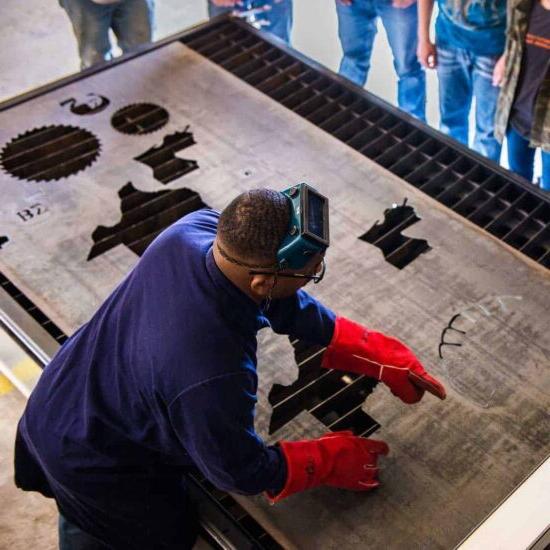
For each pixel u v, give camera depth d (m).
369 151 2.80
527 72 3.07
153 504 1.80
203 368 1.43
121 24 4.10
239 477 1.55
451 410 2.03
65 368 1.72
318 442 1.78
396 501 1.86
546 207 2.53
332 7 4.00
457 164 2.70
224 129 2.88
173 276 1.52
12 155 2.85
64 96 3.05
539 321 2.20
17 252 2.51
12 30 4.98
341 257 2.40
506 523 1.53
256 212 1.39
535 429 1.97
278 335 2.24
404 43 3.70
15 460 1.94
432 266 2.36
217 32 3.36
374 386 2.14
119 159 2.80
